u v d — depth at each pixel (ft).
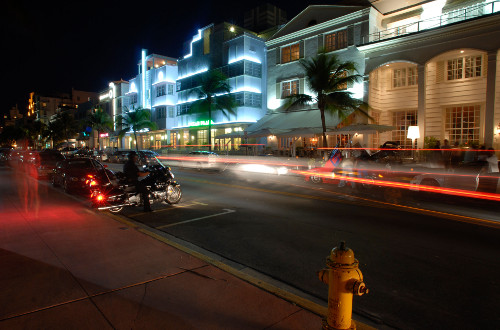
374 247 19.27
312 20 90.58
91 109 222.89
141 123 147.54
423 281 14.74
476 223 25.26
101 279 13.32
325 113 80.64
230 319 10.51
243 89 109.50
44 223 22.48
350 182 46.96
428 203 33.78
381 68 82.69
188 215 27.35
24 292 12.08
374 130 62.75
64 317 10.44
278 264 16.56
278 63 98.53
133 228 21.29
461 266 16.48
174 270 14.38
